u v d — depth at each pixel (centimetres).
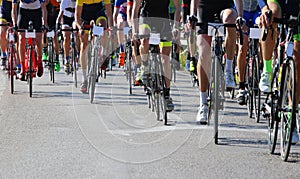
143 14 1061
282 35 824
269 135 838
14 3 1475
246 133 970
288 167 755
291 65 758
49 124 1027
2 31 1711
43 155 811
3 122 1050
